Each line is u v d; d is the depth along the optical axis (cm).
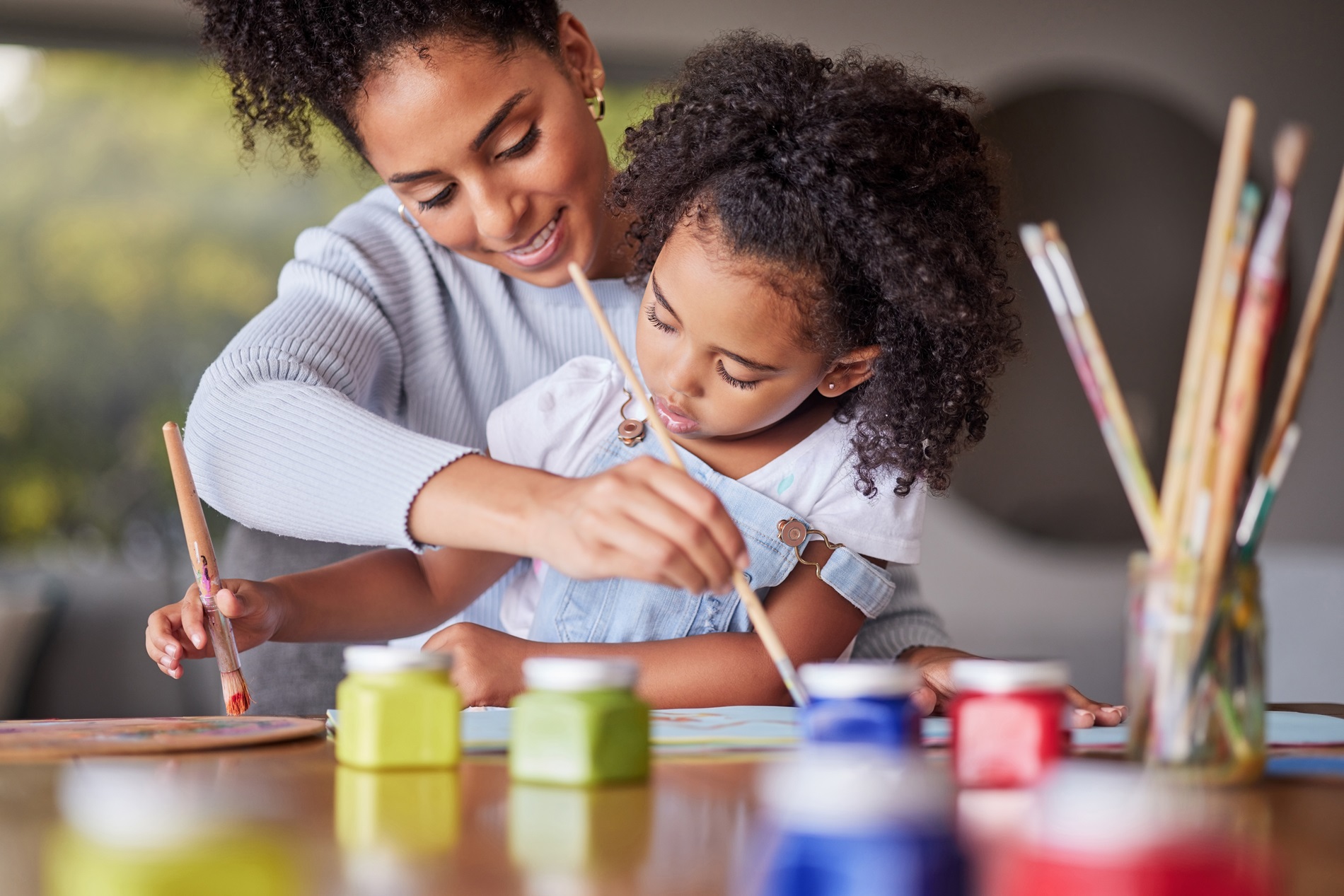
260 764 75
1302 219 350
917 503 129
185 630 106
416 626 131
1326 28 352
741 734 85
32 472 309
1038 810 42
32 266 309
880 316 117
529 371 147
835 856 39
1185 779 67
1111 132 344
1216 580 67
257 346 124
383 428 109
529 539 91
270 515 112
